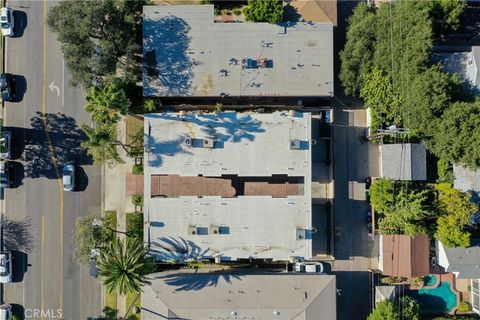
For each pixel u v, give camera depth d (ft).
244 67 159.12
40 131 171.01
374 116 163.02
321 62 160.04
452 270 159.74
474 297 167.94
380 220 165.27
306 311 154.20
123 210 170.40
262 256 155.33
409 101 153.89
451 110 148.05
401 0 154.51
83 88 166.61
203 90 159.84
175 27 158.92
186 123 156.56
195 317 155.33
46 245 170.09
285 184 160.66
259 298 155.02
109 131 150.61
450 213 154.10
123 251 147.84
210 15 159.02
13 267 169.99
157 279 155.43
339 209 171.94
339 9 170.60
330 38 159.94
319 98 168.66
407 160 159.94
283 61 159.84
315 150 172.24
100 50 147.43
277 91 159.94
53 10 146.72
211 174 155.94
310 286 155.84
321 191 171.63
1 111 171.32
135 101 166.81
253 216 155.74
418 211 152.97
